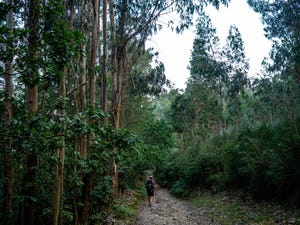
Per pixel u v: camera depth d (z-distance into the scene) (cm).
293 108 2255
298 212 802
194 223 982
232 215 1013
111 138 441
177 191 2056
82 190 711
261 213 921
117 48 1209
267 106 2845
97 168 681
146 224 953
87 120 475
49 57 384
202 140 2341
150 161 1811
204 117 2706
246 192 1223
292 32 2278
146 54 1673
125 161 1357
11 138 372
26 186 513
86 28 925
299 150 841
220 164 1675
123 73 1208
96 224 784
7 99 416
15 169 596
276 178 926
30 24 429
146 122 2144
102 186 881
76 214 663
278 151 968
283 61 2378
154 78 1636
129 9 1205
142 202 1552
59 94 554
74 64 750
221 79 2731
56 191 530
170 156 2912
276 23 2316
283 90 2634
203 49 2731
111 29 1188
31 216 529
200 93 2931
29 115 391
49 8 376
